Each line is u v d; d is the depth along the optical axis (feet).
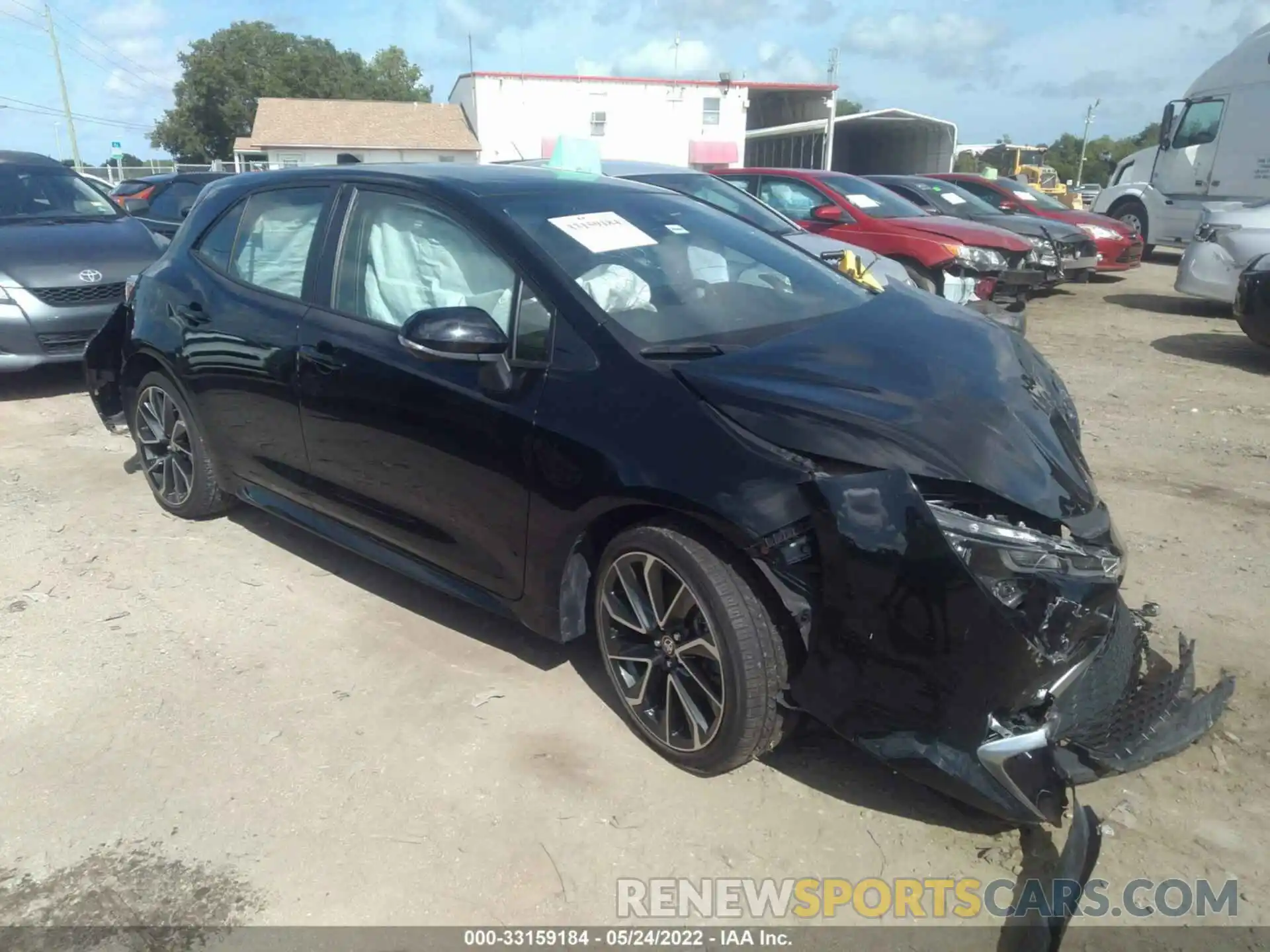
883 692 8.05
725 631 8.52
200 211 14.71
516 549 10.13
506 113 117.50
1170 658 11.08
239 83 226.58
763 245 12.64
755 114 143.95
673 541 8.80
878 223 31.89
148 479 15.89
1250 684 10.66
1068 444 9.32
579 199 11.76
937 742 7.97
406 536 11.45
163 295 14.43
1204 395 22.74
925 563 7.69
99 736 10.05
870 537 7.84
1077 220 43.73
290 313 12.36
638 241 11.25
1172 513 15.39
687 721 9.28
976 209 41.14
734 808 8.96
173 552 14.40
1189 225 48.60
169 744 9.93
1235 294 29.89
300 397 12.12
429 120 143.43
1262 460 17.88
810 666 8.36
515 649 11.65
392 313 11.40
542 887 8.10
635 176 26.25
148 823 8.82
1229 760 9.49
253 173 14.79
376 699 10.66
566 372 9.55
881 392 8.90
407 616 12.46
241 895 8.03
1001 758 7.80
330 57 236.43
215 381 13.50
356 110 143.33
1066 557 8.09
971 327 11.03
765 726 8.71
